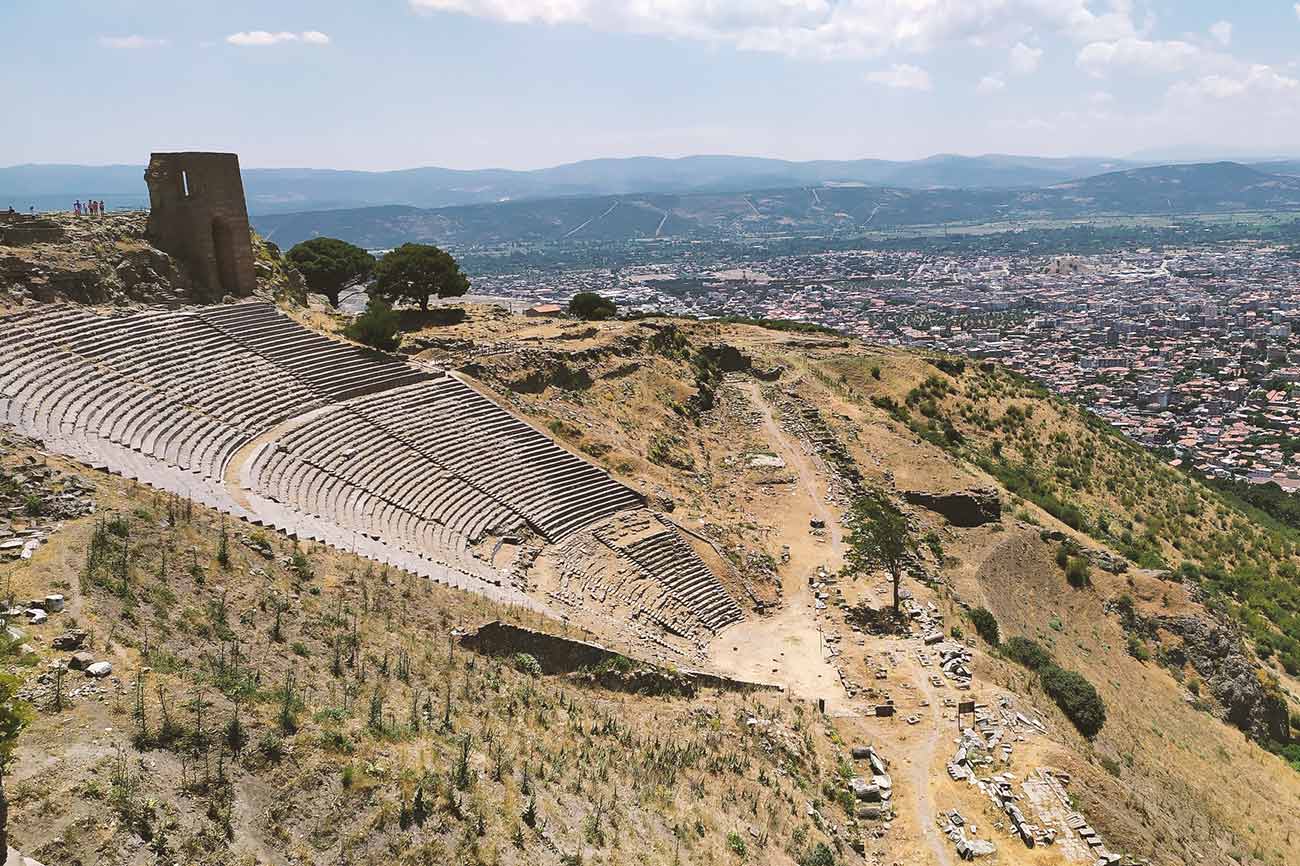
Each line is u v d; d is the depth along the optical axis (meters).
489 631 39.28
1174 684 70.12
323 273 102.94
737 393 97.12
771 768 38.19
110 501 35.06
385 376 67.94
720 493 76.25
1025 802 38.62
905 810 38.28
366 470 55.50
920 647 54.12
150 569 31.45
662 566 60.44
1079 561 78.62
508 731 31.53
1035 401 118.25
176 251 67.50
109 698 24.16
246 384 58.22
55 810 20.27
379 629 35.34
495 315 100.31
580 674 41.34
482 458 63.47
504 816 25.80
